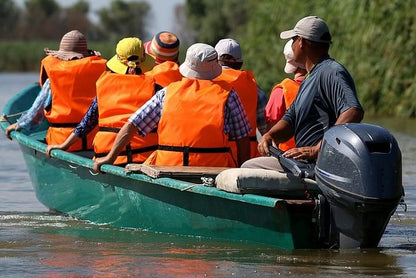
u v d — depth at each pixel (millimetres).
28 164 17688
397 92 33219
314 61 12766
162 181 13008
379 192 11367
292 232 11891
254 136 15266
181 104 13508
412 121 31438
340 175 11492
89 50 17312
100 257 12000
